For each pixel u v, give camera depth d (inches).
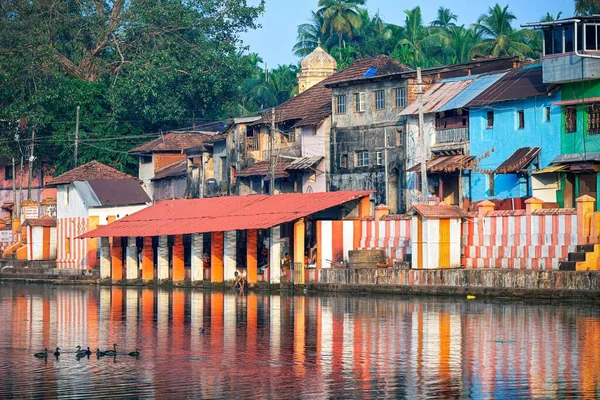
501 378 1464.1
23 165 4987.7
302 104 3932.1
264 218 3031.5
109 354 1696.6
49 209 4571.9
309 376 1499.8
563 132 2866.6
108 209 3924.7
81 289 3368.6
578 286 2315.5
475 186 3122.5
